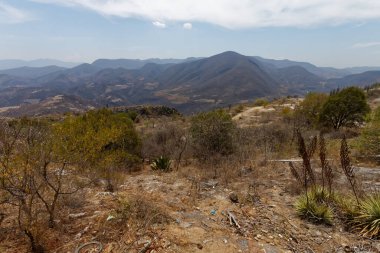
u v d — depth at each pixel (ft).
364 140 32.99
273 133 47.98
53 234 13.76
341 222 16.70
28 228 12.12
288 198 20.62
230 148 35.32
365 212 16.17
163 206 18.42
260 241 14.58
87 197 19.35
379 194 18.24
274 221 16.90
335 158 31.96
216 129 34.96
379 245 14.15
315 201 18.39
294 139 44.86
